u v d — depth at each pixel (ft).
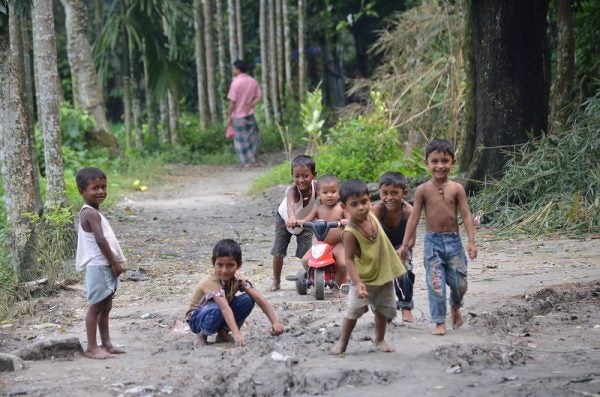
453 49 72.59
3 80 40.42
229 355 25.26
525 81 56.03
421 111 73.20
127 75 102.94
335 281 34.60
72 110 88.17
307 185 35.04
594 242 44.42
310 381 22.24
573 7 64.13
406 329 28.09
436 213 27.45
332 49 129.29
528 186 52.90
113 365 24.82
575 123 55.62
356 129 72.79
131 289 37.70
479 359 23.85
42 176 77.20
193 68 146.20
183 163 102.83
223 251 26.53
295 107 125.49
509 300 31.07
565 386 21.06
